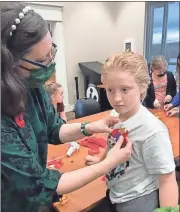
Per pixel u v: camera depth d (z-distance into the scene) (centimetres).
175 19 455
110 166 70
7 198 58
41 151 79
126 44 541
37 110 78
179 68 241
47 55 66
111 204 85
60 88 191
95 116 221
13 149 57
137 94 72
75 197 98
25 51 60
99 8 496
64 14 443
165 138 72
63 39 447
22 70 64
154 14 495
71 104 488
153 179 77
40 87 82
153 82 238
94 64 473
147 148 72
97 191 101
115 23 532
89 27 490
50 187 63
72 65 479
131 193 78
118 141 74
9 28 57
